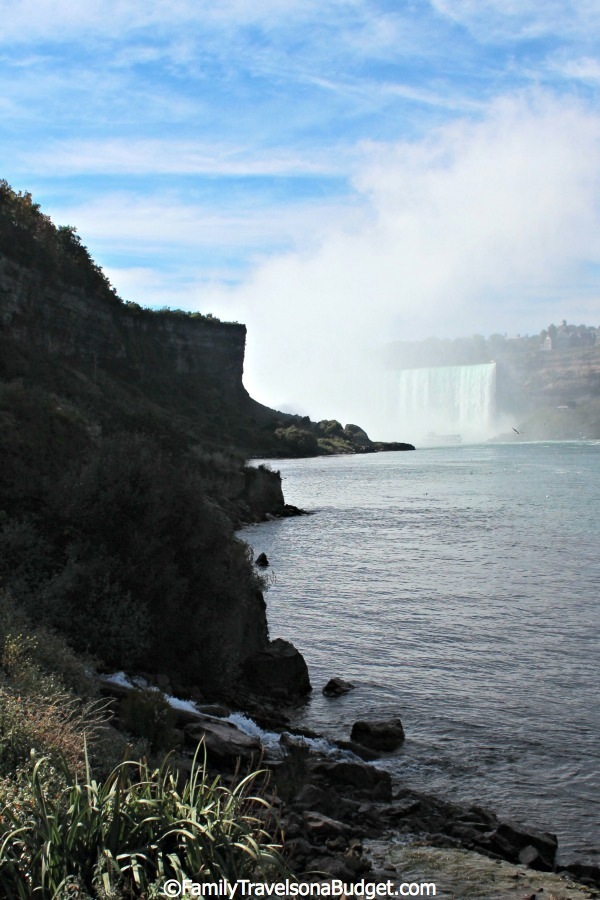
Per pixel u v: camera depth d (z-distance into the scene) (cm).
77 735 795
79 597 1465
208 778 971
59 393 5153
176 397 16938
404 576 3061
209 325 19300
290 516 5759
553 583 2859
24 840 515
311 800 970
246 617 1753
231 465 5819
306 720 1512
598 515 5341
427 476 10225
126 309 16538
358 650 1994
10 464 1784
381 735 1367
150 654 1507
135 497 1611
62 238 13325
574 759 1293
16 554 1541
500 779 1220
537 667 1822
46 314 10675
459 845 928
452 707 1565
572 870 909
